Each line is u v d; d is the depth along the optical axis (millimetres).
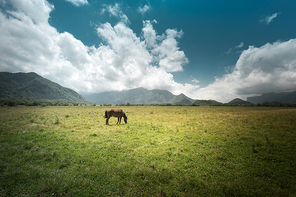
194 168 5941
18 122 14859
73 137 10133
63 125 14164
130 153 7418
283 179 5125
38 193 4258
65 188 4398
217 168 5918
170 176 5242
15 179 4770
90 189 4500
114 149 7961
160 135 11156
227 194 4379
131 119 20406
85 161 6383
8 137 9625
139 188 4602
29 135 10250
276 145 8656
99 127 13992
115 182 4879
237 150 8008
